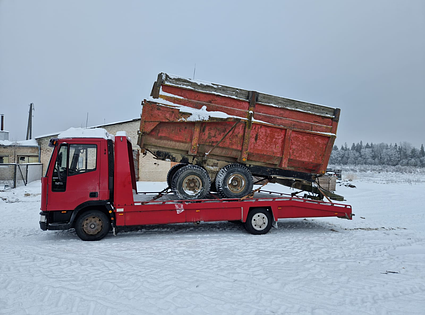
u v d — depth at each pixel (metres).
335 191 18.92
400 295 4.24
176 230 8.22
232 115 7.80
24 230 8.01
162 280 4.46
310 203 8.19
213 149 7.91
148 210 7.10
